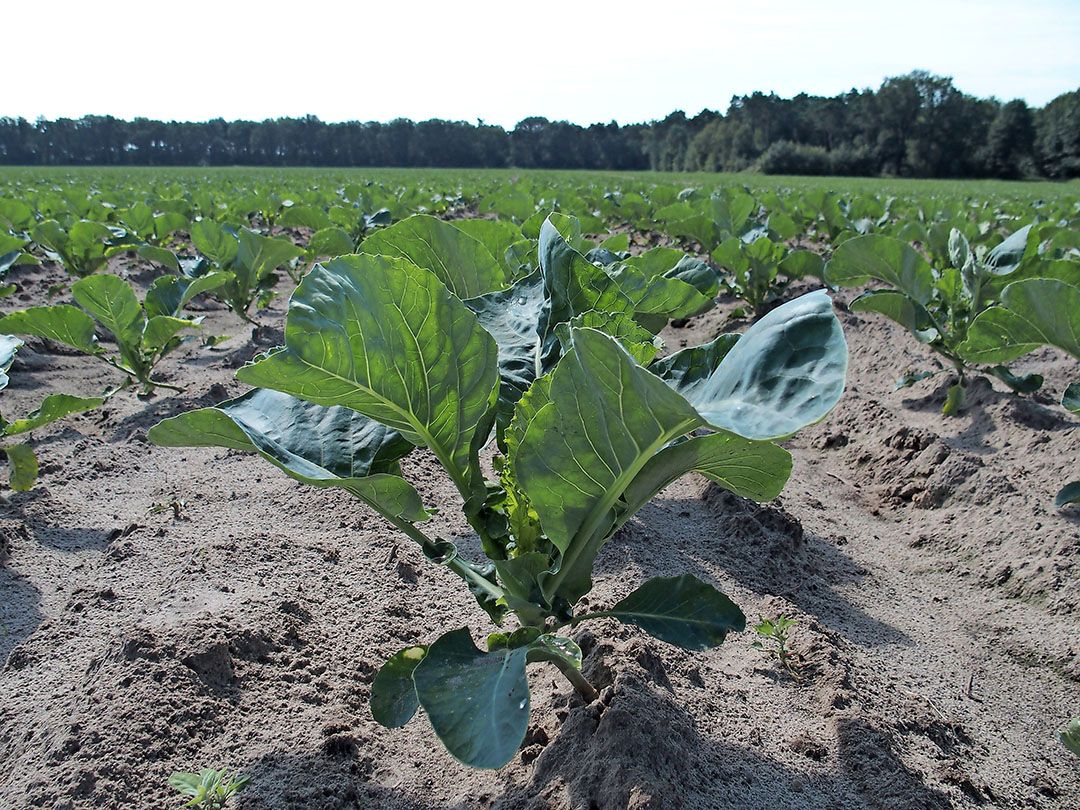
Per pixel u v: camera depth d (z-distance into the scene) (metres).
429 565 3.83
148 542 3.95
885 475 5.47
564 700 2.69
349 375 1.88
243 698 2.81
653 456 1.98
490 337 2.04
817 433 6.36
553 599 2.18
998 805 2.66
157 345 6.02
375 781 2.57
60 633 3.27
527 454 1.93
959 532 4.59
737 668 3.12
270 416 2.41
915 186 45.19
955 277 6.29
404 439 2.34
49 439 5.50
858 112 87.19
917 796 2.48
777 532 4.27
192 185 34.47
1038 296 4.14
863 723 2.78
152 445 5.38
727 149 92.12
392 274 1.88
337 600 3.49
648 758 2.29
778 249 9.18
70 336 5.55
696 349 2.26
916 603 4.01
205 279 6.40
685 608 2.21
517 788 2.42
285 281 12.10
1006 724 3.17
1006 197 29.58
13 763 2.60
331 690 2.93
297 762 2.56
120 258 13.18
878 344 8.38
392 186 33.28
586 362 1.73
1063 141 73.12
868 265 6.18
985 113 81.75
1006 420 5.98
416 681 1.86
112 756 2.46
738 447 1.97
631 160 105.06
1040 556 4.11
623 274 3.58
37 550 4.10
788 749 2.68
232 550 3.78
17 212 12.99
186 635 2.91
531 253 4.05
